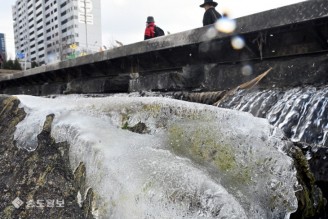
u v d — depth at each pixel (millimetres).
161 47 8016
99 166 2422
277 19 5801
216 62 7469
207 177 2164
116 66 9945
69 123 2920
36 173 2746
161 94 7465
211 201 2010
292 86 5812
